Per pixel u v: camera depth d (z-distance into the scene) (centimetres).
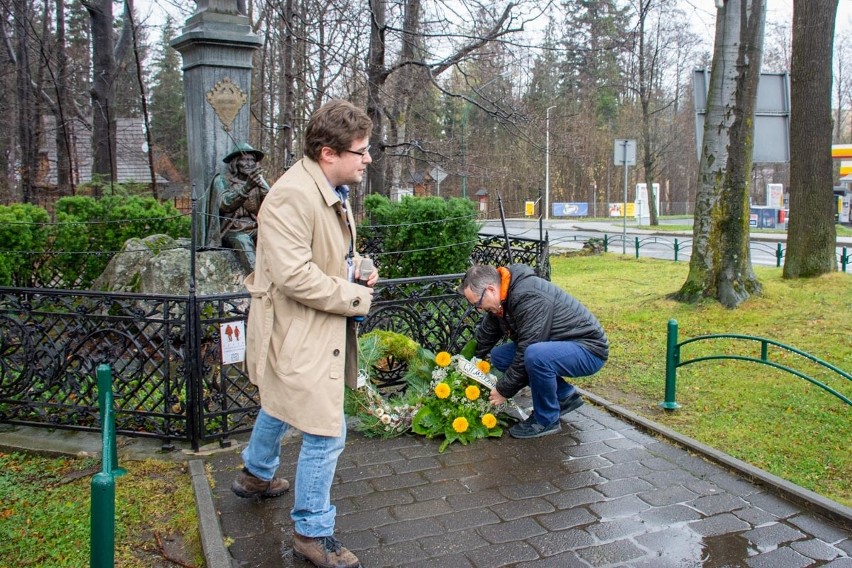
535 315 399
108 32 1546
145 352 410
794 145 907
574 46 1356
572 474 363
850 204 2920
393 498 337
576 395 446
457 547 291
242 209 629
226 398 403
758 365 565
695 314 755
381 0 1272
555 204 4075
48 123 2250
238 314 402
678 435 406
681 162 4812
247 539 296
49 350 420
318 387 255
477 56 1277
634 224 3269
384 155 1323
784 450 396
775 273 1020
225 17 669
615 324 748
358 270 288
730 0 737
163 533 307
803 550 286
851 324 668
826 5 866
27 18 1437
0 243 746
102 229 844
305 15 1288
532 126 1385
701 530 303
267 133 1770
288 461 380
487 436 416
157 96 3069
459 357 426
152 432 404
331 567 268
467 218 872
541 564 277
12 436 415
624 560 279
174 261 583
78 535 302
